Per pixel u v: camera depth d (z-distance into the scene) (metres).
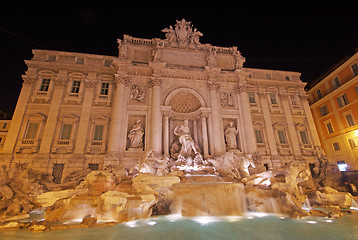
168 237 9.41
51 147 23.19
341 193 17.12
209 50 30.64
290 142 29.80
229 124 28.61
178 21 31.66
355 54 29.17
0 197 17.00
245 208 14.45
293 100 33.16
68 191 15.19
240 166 21.52
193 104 29.05
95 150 23.97
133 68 27.31
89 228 10.77
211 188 14.49
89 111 25.55
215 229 10.59
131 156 23.44
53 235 9.65
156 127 24.50
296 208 13.63
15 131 23.17
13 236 9.45
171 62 28.95
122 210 12.55
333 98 33.47
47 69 26.41
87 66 27.36
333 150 33.41
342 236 9.34
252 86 31.95
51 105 24.81
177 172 18.83
